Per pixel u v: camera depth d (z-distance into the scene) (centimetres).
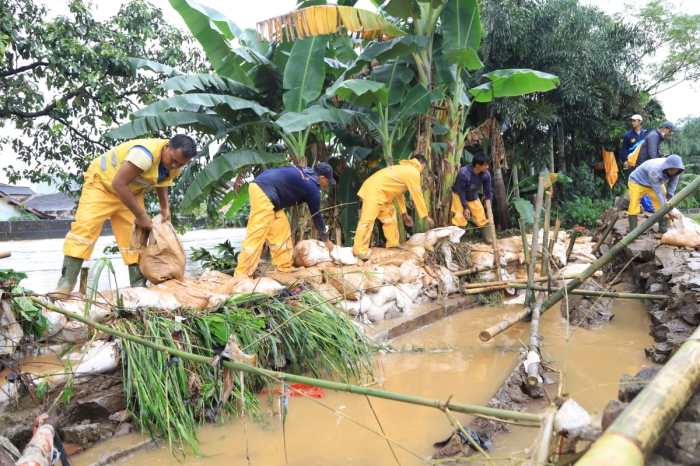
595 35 1267
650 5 1627
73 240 435
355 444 321
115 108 855
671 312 500
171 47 900
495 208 1210
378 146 914
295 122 701
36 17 805
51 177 908
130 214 479
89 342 349
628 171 1458
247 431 342
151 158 434
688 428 181
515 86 851
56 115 850
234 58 805
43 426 255
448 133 862
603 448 144
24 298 344
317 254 648
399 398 233
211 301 427
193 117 749
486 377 436
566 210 1302
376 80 845
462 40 786
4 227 2412
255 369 271
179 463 302
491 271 763
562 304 639
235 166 748
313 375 423
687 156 2656
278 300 448
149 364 337
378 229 951
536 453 183
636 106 1409
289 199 586
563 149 1376
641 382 228
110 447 312
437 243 743
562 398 221
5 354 334
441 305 657
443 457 295
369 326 554
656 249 684
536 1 1179
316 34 704
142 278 502
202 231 2814
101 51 784
